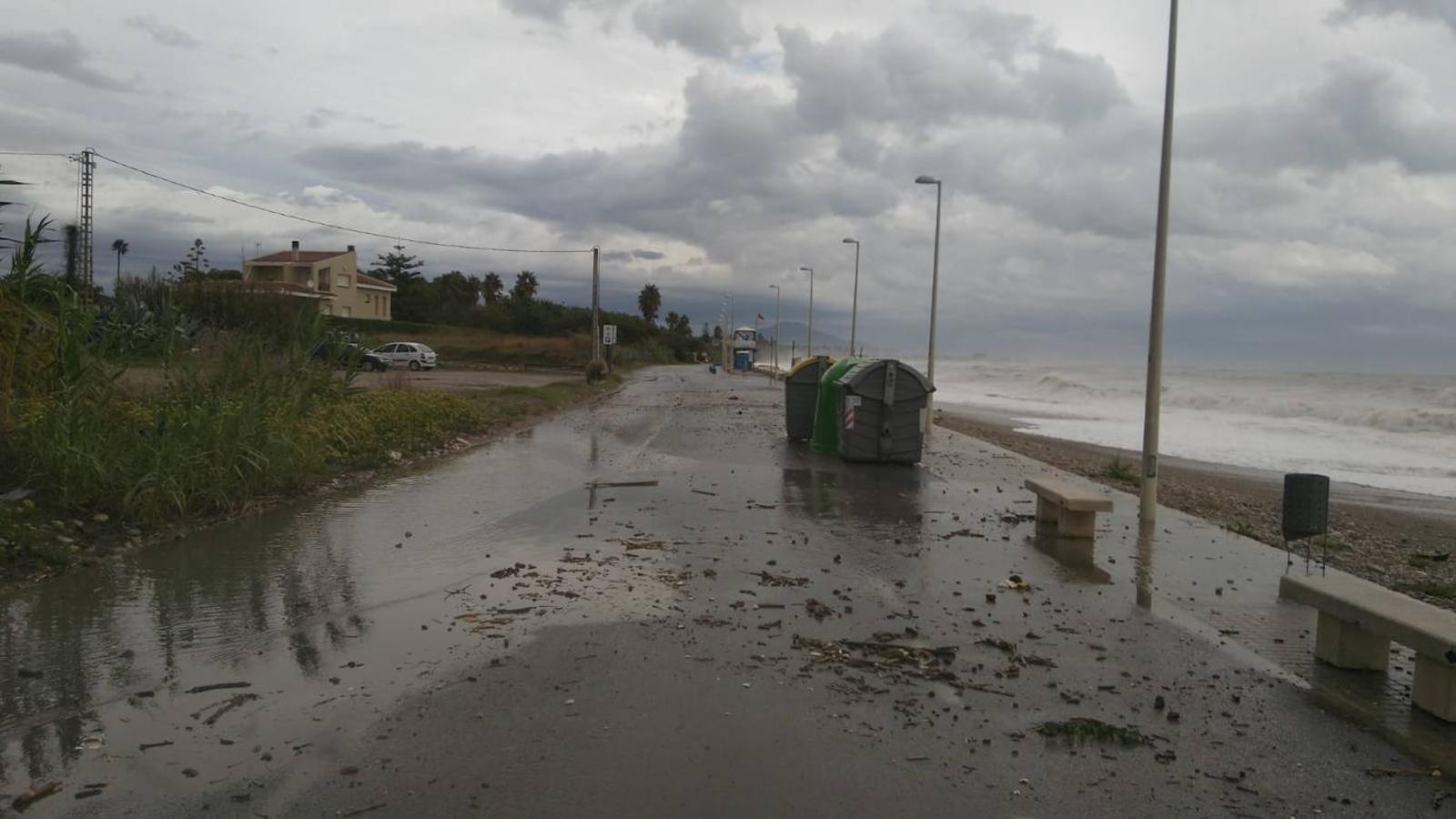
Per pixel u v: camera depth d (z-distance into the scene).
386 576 7.49
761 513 11.08
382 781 4.05
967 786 4.17
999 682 5.54
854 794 4.05
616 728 4.68
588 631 6.24
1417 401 44.94
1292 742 4.78
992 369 120.81
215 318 24.03
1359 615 5.56
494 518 10.11
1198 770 4.42
